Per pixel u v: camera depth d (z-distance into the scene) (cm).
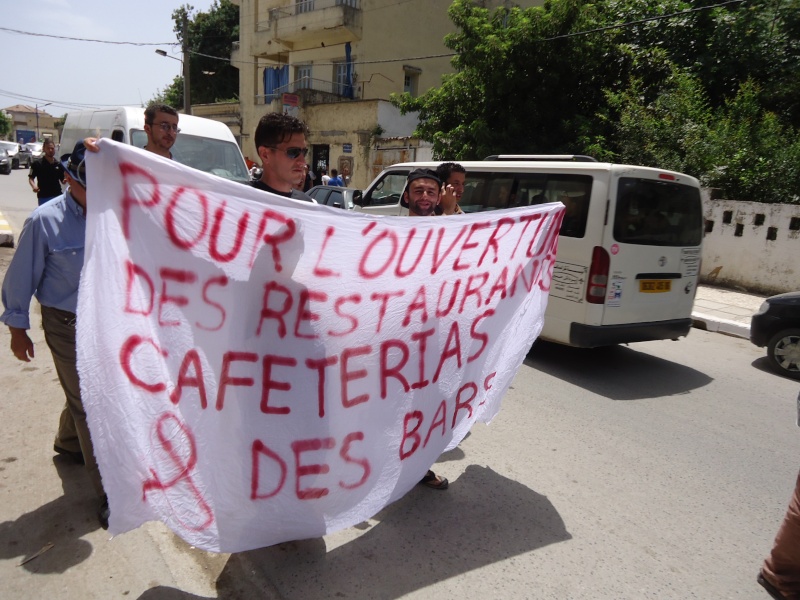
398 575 257
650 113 1219
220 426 221
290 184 257
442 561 269
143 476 208
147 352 206
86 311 195
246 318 223
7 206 1469
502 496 330
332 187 1065
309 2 2311
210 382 218
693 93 1230
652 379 570
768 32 1354
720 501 344
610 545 292
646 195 540
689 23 1416
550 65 1345
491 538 289
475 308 307
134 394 204
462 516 307
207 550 222
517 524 304
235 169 866
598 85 1393
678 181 564
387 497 270
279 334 231
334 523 251
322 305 241
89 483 302
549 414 458
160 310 208
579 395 507
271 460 233
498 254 308
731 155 1099
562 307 550
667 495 346
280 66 2534
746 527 318
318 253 235
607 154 1204
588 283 527
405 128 2073
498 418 443
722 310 885
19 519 271
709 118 1209
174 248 207
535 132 1388
